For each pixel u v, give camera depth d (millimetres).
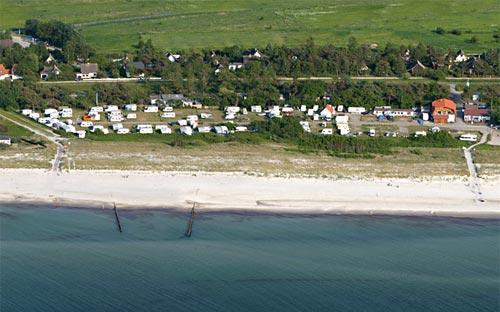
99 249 192875
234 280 179125
